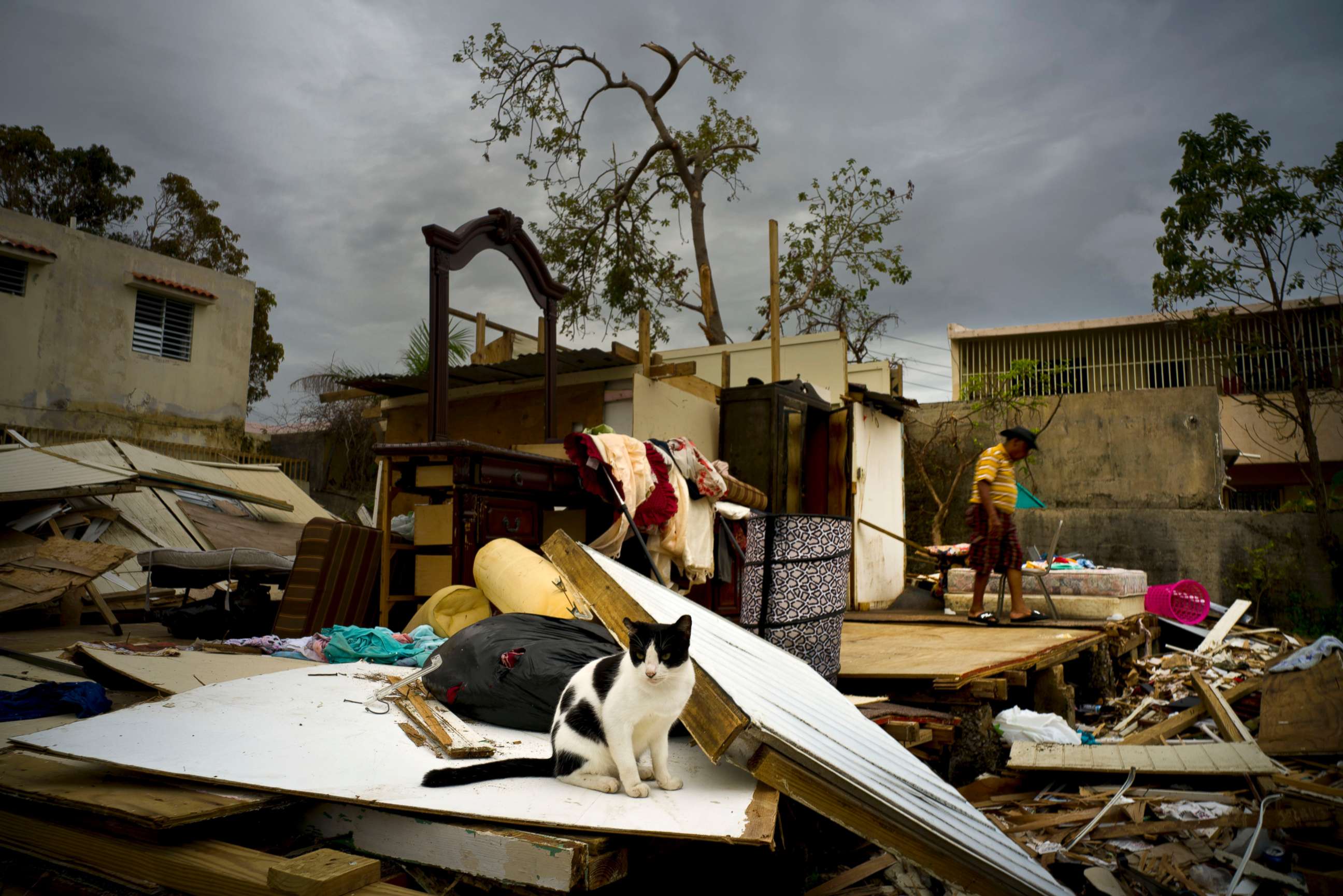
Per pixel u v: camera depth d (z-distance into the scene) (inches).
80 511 318.0
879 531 471.5
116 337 614.2
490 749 109.9
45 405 573.3
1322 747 204.1
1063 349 765.9
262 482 438.3
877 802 96.8
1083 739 235.1
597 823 84.2
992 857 106.6
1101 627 312.0
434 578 216.7
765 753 97.8
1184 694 302.5
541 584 180.5
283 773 94.6
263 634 229.3
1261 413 559.2
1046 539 527.8
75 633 229.5
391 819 89.7
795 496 426.9
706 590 274.8
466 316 445.1
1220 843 158.6
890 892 137.3
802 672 156.5
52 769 98.0
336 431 686.5
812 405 431.2
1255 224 495.8
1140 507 557.3
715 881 116.6
